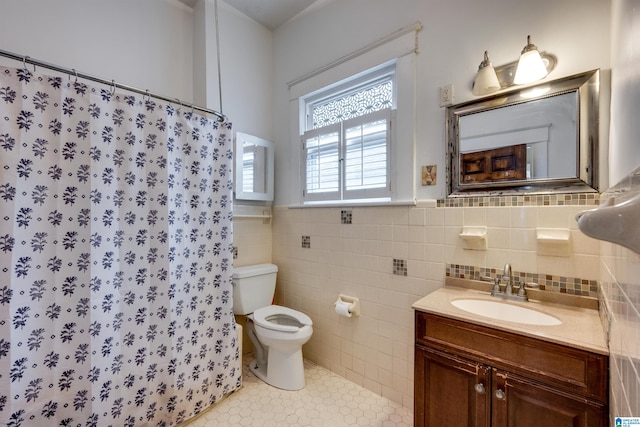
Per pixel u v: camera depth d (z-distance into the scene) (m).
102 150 1.34
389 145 1.87
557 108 1.31
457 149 1.59
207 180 1.76
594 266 1.24
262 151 2.45
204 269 1.74
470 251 1.56
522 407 1.06
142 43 2.05
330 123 2.29
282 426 1.61
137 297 1.45
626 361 0.63
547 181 1.33
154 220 1.50
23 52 1.61
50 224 1.20
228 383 1.84
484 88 1.43
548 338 1.00
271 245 2.61
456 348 1.21
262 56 2.55
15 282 1.12
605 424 0.90
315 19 2.29
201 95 2.21
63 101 1.23
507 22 1.45
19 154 1.13
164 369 1.53
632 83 0.66
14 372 1.12
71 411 1.25
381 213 1.90
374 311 1.94
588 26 1.25
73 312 1.25
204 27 2.19
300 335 1.88
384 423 1.64
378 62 1.91
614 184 0.92
